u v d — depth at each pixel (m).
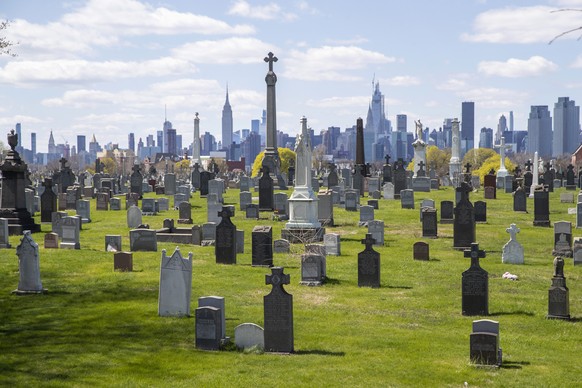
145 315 22.16
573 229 45.72
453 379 16.67
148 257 32.50
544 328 21.84
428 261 33.38
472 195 68.50
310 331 20.81
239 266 31.08
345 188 68.56
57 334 20.12
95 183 76.69
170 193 70.56
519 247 33.12
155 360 17.81
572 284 28.48
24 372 16.80
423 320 22.58
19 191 40.72
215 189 60.19
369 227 38.22
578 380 16.78
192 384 16.05
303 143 39.50
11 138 40.94
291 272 29.95
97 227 45.03
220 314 18.92
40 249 34.34
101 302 23.97
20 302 23.88
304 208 39.50
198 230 37.16
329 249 34.66
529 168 87.69
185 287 21.98
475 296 23.28
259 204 52.72
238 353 18.53
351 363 17.73
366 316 22.91
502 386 16.22
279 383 16.16
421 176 74.56
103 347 18.88
